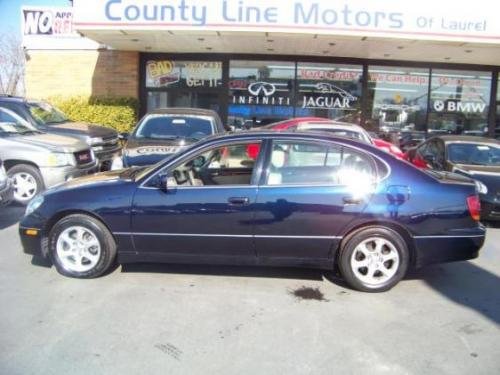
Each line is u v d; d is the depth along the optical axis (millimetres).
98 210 5043
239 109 15922
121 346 3812
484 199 7855
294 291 4984
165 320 4273
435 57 14922
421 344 3945
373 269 4961
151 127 9438
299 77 15789
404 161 5098
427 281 5402
